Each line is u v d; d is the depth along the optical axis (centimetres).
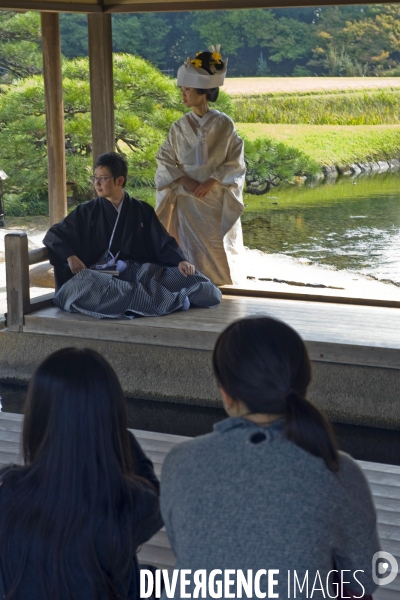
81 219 421
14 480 127
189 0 432
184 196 467
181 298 413
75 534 121
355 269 654
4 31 1009
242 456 108
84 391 124
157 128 863
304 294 442
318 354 361
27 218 988
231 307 425
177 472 112
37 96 938
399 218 798
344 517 107
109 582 124
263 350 114
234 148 462
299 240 751
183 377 388
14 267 406
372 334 370
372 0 402
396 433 355
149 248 429
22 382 418
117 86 855
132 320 399
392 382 354
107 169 410
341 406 364
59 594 122
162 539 209
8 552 123
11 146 962
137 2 444
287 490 105
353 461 113
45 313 414
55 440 123
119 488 125
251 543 104
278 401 112
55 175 488
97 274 405
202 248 472
